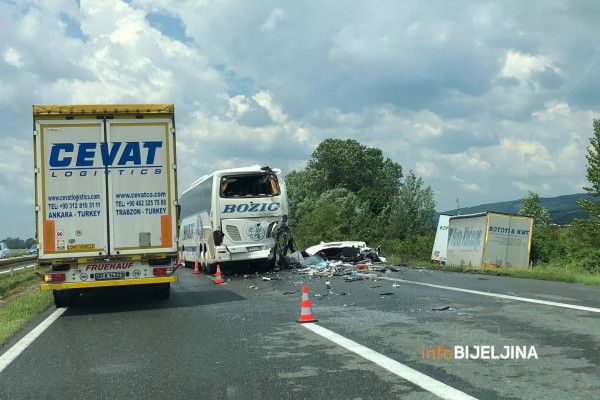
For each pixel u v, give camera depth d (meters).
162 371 6.50
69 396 5.65
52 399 5.57
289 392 5.38
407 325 8.82
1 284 22.62
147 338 8.83
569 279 15.81
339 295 13.48
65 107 12.70
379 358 6.65
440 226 41.66
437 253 41.06
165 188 13.05
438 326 8.59
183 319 10.77
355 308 11.07
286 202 23.59
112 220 12.84
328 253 27.66
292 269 24.16
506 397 4.96
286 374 6.08
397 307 10.91
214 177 23.06
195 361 6.94
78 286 12.73
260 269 24.64
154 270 12.98
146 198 12.98
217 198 22.91
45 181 12.62
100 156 12.82
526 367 5.97
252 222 23.12
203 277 23.28
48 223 12.60
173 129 13.10
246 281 19.75
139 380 6.13
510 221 32.53
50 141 12.66
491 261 32.16
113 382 6.11
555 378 5.52
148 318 11.20
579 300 11.01
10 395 5.81
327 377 5.88
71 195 12.70
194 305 13.05
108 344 8.48
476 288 13.91
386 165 102.88
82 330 10.03
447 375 5.79
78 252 12.69
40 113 12.60
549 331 7.83
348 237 48.94
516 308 10.11
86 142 12.79
